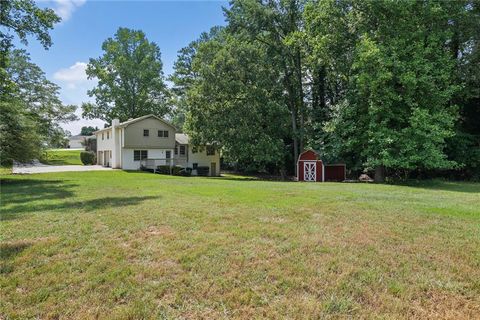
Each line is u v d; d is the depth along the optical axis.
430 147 15.30
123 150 28.25
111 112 37.53
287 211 6.52
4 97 15.90
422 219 5.77
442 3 16.17
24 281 3.12
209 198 8.52
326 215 6.12
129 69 36.78
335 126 18.05
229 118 21.69
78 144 69.75
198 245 4.22
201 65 22.77
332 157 20.33
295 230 4.95
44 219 5.86
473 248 4.09
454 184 15.02
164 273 3.32
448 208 6.88
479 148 18.31
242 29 23.16
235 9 22.89
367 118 16.92
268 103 22.59
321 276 3.24
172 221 5.60
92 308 2.63
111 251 3.99
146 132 28.95
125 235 4.72
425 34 16.45
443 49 17.75
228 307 2.66
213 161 31.25
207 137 22.72
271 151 21.94
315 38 18.53
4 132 15.09
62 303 2.71
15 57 32.16
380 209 6.75
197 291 2.93
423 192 10.48
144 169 28.48
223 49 22.27
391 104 15.77
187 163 30.50
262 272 3.34
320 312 2.57
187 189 11.10
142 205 7.36
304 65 23.94
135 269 3.42
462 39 17.66
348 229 5.02
